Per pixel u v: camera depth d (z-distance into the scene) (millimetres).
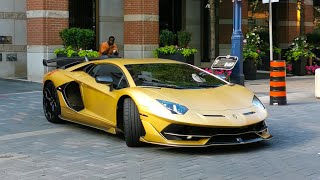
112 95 8023
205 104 7324
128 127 7492
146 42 18766
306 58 23281
